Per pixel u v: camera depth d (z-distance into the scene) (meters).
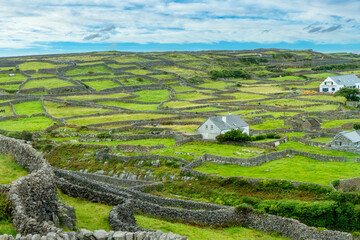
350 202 63.81
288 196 72.88
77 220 35.38
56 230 24.72
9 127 143.75
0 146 44.78
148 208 53.44
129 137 126.06
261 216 55.00
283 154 101.75
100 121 157.75
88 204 41.34
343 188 74.69
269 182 77.44
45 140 124.38
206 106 196.62
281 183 76.38
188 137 122.25
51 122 155.38
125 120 157.75
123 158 103.19
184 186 83.69
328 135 125.06
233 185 80.12
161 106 198.88
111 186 61.47
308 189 73.25
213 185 81.69
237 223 55.66
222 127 121.81
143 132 135.12
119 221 35.56
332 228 61.75
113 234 25.69
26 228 24.81
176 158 97.69
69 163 108.38
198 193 80.50
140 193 62.22
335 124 146.75
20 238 23.09
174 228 47.91
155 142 119.25
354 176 79.75
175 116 166.38
